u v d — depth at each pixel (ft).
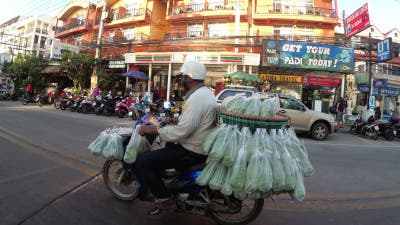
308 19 62.54
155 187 9.23
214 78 62.80
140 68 68.28
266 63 50.96
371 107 54.29
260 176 7.45
